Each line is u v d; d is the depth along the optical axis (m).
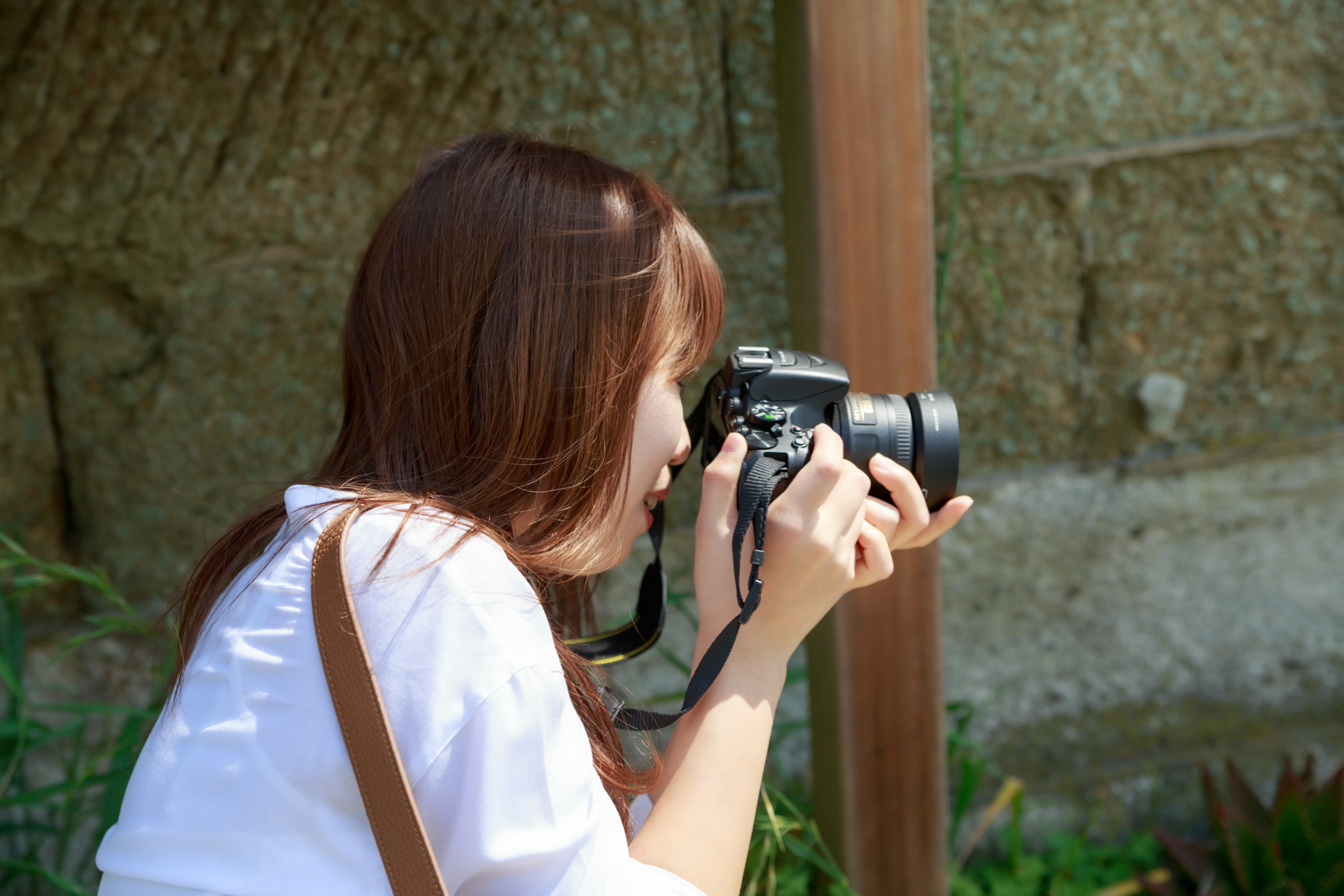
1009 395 1.87
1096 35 1.70
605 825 0.73
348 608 0.69
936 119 1.71
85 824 1.80
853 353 1.42
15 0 1.41
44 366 1.63
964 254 1.77
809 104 1.35
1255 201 1.82
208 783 0.70
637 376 0.85
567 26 1.57
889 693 1.56
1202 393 1.92
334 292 1.66
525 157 0.87
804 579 0.88
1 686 1.73
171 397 1.67
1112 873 1.92
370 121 1.58
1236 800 1.87
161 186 1.55
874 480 1.00
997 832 1.99
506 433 0.83
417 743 0.67
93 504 1.70
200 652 0.79
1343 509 2.01
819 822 1.70
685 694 0.87
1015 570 1.94
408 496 0.79
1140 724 2.02
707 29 1.62
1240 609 2.01
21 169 1.50
